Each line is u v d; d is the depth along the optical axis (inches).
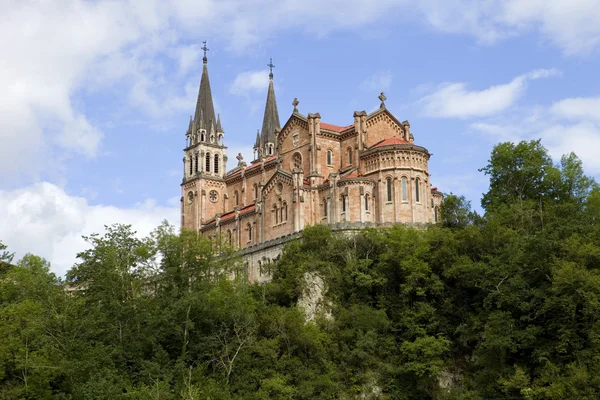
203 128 7180.1
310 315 4731.8
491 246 4638.3
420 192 5442.9
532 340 4057.6
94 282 4488.2
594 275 3934.5
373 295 4827.8
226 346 4293.8
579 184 5241.1
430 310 4498.0
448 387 4340.6
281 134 6250.0
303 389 4131.4
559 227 4495.6
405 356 4407.0
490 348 4106.8
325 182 5615.2
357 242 4970.5
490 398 4069.9
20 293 4884.4
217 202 7032.5
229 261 4849.9
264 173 6599.4
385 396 4313.5
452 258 4616.1
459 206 5068.9
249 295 4584.2
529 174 5246.1
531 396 3821.4
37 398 3971.5
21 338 4239.7
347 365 4387.3
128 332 4288.9
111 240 4571.9
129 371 4178.2
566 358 3969.0
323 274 4813.0
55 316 4249.5
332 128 6058.1
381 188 5438.0
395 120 5999.0
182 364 4128.9
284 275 4965.6
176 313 4347.9
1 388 4025.6
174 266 4579.2
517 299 4188.0
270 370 4242.1
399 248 4778.5
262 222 5964.6
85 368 4005.9
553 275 4055.1
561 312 4055.1
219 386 4109.3
